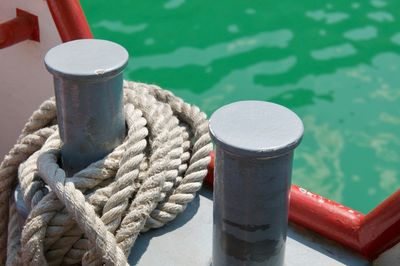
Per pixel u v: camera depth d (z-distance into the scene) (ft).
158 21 17.30
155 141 5.61
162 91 6.41
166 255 5.41
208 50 16.34
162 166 5.44
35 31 7.94
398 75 15.57
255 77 15.51
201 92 15.10
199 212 5.83
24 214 5.67
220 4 18.02
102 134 5.34
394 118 14.48
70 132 5.33
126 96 5.97
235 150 4.31
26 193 5.50
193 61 15.97
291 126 4.52
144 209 5.23
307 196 5.63
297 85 15.31
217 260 4.97
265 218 4.62
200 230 5.64
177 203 5.65
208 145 5.91
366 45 16.48
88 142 5.35
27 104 8.67
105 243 4.95
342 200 12.70
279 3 18.07
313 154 13.76
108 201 5.16
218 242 4.88
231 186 4.54
